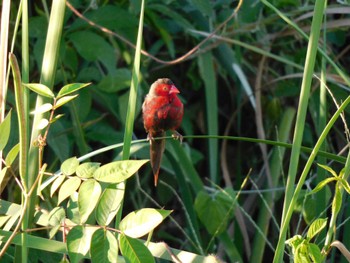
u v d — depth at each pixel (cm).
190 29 966
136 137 1065
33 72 981
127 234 492
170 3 1026
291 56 1095
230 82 1138
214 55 1068
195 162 1028
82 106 941
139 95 963
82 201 502
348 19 953
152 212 491
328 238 595
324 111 733
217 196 896
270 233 1045
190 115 1113
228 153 1143
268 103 1073
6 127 549
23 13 591
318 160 754
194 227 900
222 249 948
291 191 572
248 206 1039
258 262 939
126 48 1007
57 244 585
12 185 909
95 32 978
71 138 943
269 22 1019
